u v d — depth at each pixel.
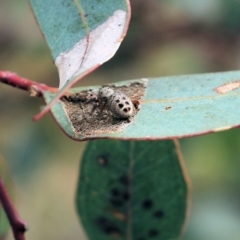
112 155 0.39
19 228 0.36
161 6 0.60
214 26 0.60
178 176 0.39
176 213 0.39
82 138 0.34
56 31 0.34
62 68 0.33
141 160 0.39
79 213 0.39
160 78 0.35
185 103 0.34
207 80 0.35
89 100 0.35
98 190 0.39
